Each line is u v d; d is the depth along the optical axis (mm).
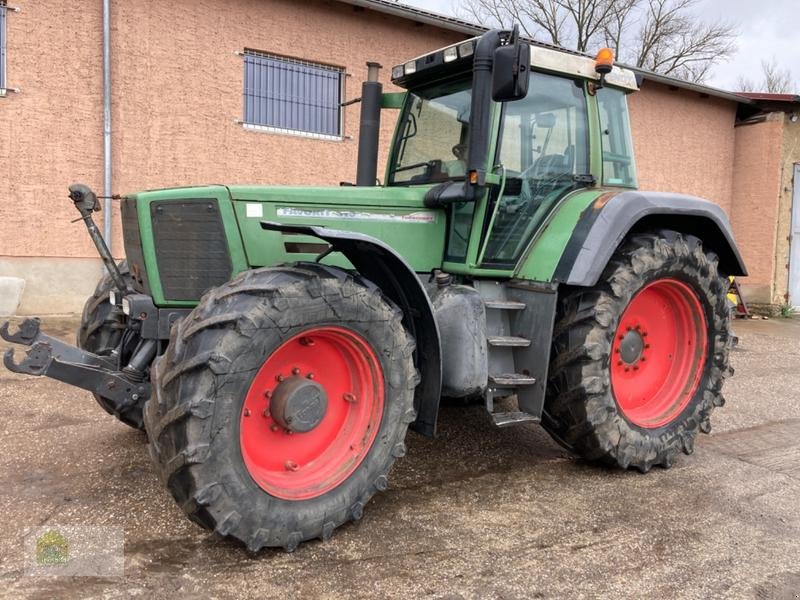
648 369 4023
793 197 13227
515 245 3699
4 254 7836
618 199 3617
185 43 8570
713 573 2625
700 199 4117
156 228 3055
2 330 2932
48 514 2930
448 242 3686
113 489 3207
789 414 5113
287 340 2621
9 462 3533
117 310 3654
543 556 2721
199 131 8781
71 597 2303
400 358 2955
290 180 9570
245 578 2475
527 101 3729
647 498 3359
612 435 3535
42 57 7781
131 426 3871
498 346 3447
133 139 8344
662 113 12977
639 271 3584
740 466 3879
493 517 3082
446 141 3900
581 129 4043
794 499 3389
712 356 4082
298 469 2814
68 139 8000
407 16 9719
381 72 10125
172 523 2879
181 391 2432
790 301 13320
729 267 4340
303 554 2680
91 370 2957
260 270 2709
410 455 3922
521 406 3531
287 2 9250
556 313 3633
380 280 3133
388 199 3473
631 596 2447
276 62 9406
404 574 2543
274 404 2723
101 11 8008
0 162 7719
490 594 2422
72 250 8164
